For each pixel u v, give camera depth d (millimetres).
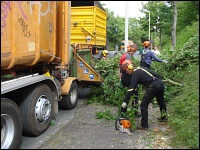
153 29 22453
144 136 4855
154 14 20891
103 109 6934
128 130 5062
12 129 4332
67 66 6734
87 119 6105
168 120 5375
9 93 4691
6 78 4738
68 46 6504
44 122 5375
